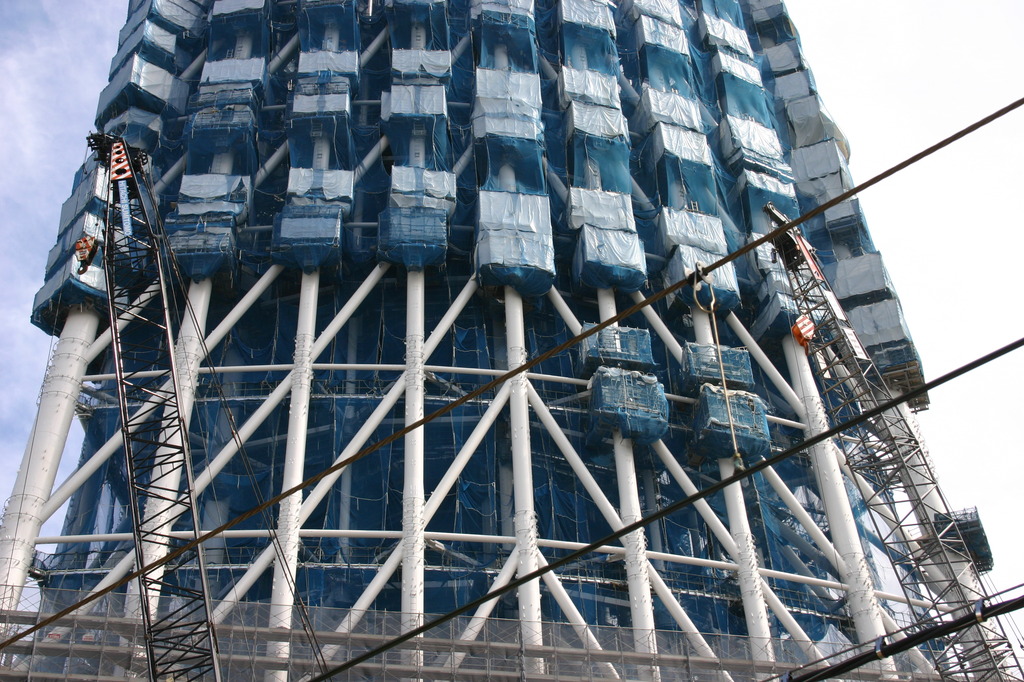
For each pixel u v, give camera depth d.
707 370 63.84
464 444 60.25
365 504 60.28
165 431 59.34
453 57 76.81
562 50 77.31
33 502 55.03
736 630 59.62
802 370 68.69
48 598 52.16
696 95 81.44
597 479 63.69
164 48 77.06
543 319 69.06
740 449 61.88
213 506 59.59
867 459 66.88
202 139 68.62
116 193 58.00
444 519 60.25
